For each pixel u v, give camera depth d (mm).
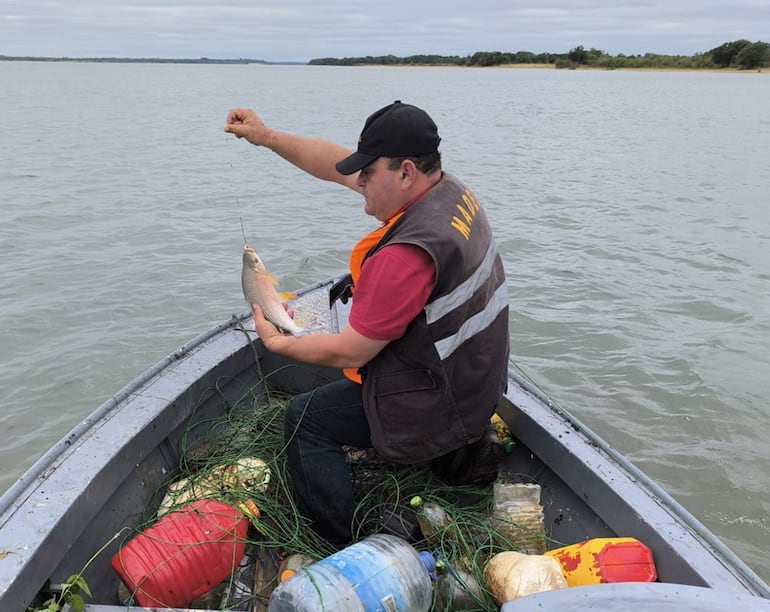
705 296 7844
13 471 4742
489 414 2611
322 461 2684
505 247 9734
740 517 4418
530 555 2492
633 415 5445
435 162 2451
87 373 5887
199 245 9383
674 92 65562
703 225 11344
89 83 78750
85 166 15953
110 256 8766
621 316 7234
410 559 2227
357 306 2387
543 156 20156
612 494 2605
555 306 7488
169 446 3064
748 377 5984
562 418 3096
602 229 10898
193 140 21922
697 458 4953
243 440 3281
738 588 2111
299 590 2041
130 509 2730
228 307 7215
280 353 2617
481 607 2412
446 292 2348
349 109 38156
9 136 21688
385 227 2516
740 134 27859
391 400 2512
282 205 12117
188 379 3172
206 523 2537
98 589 2451
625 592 1900
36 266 8281
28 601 2023
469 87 74750
